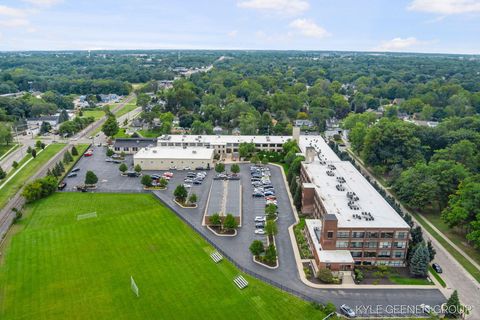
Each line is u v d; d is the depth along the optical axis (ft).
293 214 408.67
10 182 489.67
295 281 291.17
